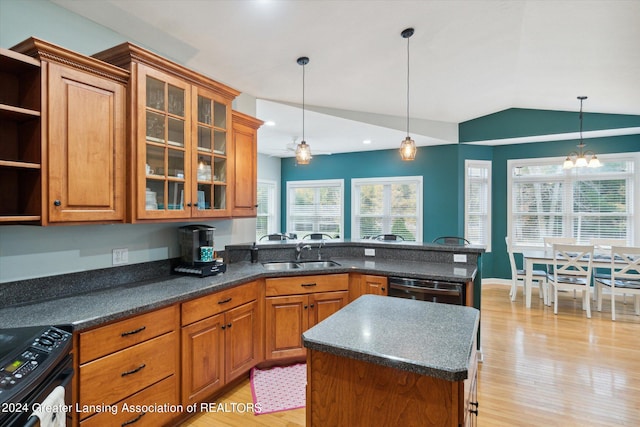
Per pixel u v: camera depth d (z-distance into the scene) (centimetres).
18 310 166
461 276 258
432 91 412
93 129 181
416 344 124
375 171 673
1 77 166
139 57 199
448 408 106
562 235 571
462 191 599
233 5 212
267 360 276
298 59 292
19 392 103
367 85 369
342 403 124
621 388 252
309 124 480
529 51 328
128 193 198
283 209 762
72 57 170
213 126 258
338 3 220
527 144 588
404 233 650
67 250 201
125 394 169
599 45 306
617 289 406
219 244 321
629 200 528
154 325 185
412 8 236
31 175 166
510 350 320
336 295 292
